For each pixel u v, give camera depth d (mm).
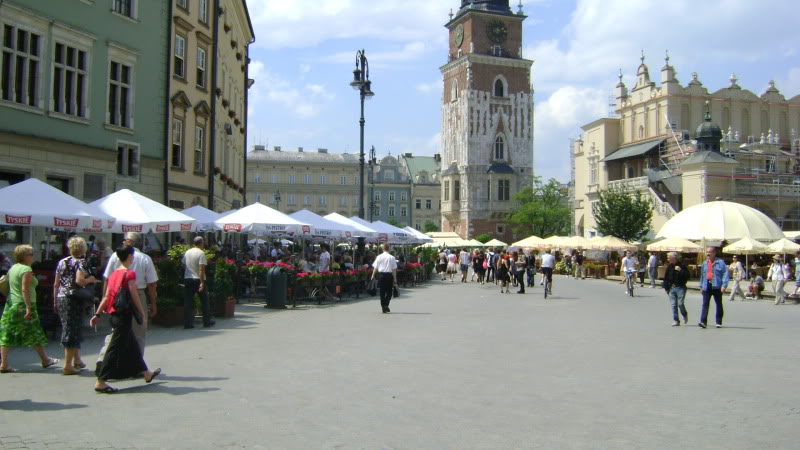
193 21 33469
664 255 56969
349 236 31312
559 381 10781
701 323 19203
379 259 22156
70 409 8609
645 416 8547
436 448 7070
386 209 129000
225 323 18266
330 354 13109
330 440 7312
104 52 26172
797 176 63688
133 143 27891
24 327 11133
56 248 24406
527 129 105438
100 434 7430
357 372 11289
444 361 12531
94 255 20250
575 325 19234
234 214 25219
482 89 103000
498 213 102312
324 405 8938
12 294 11195
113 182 26594
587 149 79750
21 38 22484
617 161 76000
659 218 63812
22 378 10602
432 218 131125
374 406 8914
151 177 29141
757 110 73625
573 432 7758
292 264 26375
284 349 13695
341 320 19438
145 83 28703
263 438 7359
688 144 65188
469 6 104000
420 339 15523
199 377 10734
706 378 11156
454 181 104312
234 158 46031
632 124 75375
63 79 24125
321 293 25594
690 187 58781
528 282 41562
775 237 37406
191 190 33312
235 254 33031
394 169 129875
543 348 14445
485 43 103938
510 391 9977
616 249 54500
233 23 43688
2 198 15719
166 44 30031
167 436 7383
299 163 124312
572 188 113625
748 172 61812
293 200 124125
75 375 10859
